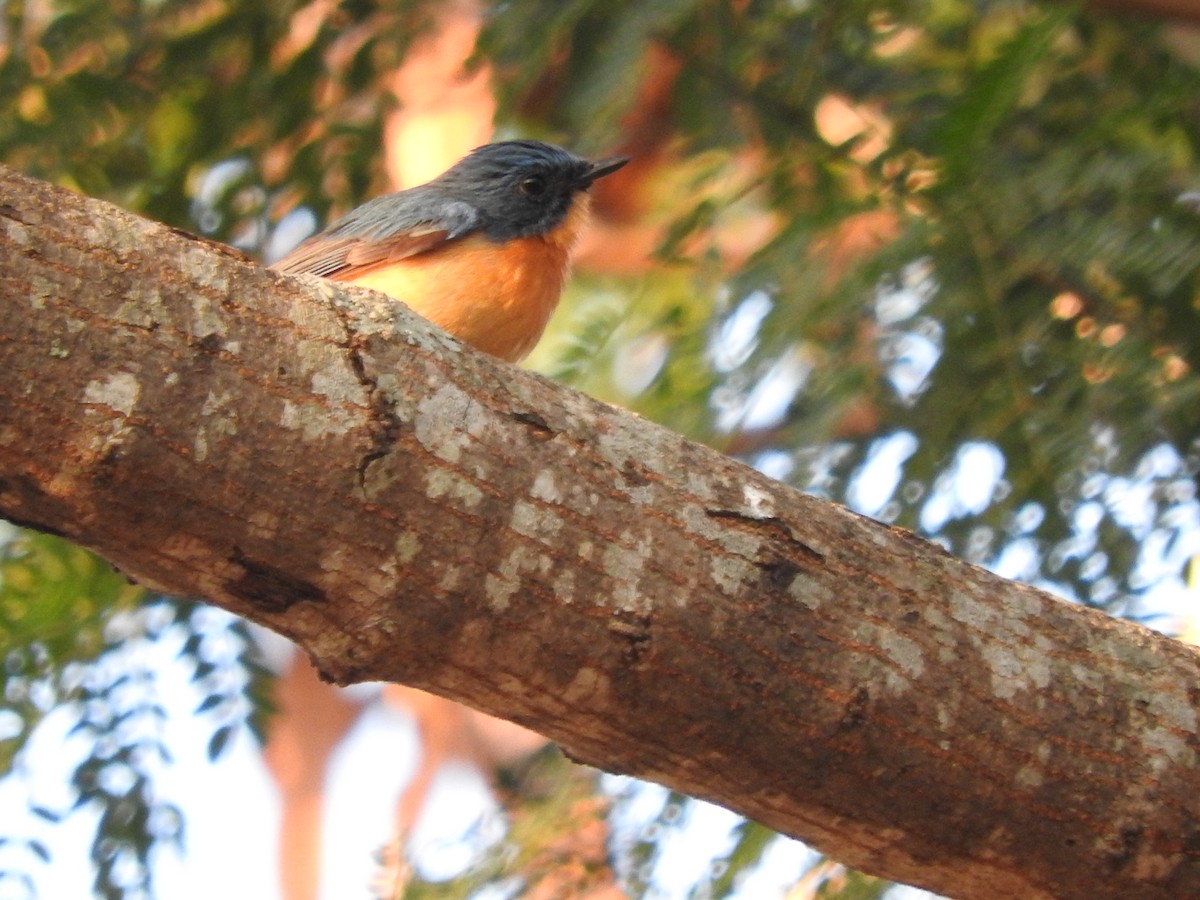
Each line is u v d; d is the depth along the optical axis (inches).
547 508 268.1
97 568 464.4
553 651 269.4
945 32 478.3
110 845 447.5
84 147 500.1
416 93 603.2
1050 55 443.5
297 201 530.0
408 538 258.8
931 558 296.4
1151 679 299.6
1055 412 407.5
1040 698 291.1
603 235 628.4
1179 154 442.9
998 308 411.5
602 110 426.9
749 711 278.8
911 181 439.5
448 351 271.3
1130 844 293.3
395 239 471.5
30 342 237.0
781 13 463.2
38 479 242.7
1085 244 408.2
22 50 489.7
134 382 242.4
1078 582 418.3
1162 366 406.3
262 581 257.4
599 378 486.0
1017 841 292.8
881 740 283.4
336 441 253.9
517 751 674.8
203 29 502.0
